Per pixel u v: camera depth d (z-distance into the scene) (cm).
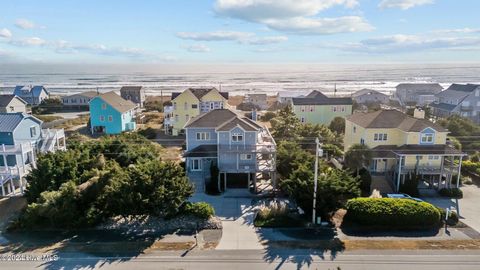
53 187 2925
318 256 2328
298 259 2292
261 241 2536
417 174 3612
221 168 3569
